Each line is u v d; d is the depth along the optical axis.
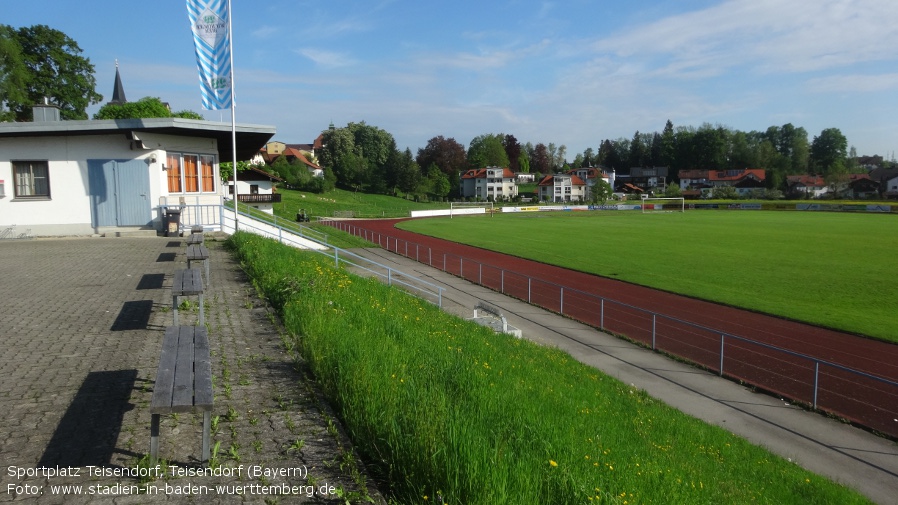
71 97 56.25
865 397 14.16
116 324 8.66
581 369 14.23
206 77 19.02
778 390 14.58
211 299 10.43
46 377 6.39
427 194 138.00
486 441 4.59
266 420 5.40
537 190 154.25
